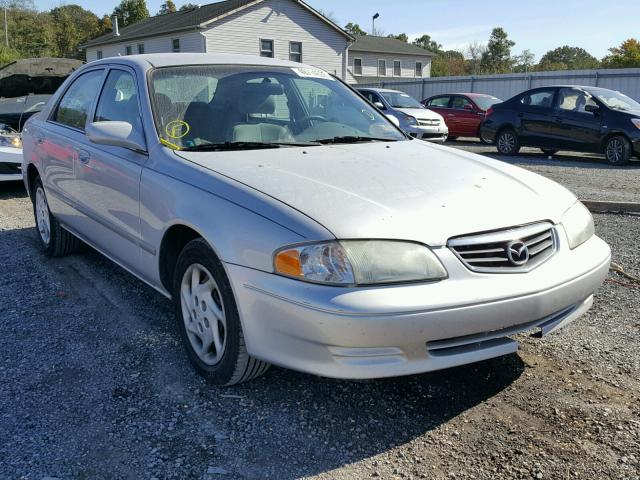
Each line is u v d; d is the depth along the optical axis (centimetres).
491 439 260
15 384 309
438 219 264
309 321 243
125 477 238
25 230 629
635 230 607
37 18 7625
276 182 286
